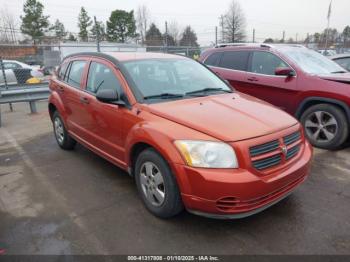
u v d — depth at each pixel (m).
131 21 51.50
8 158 5.45
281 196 3.15
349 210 3.54
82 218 3.48
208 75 4.70
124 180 4.43
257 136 3.00
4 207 3.75
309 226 3.24
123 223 3.36
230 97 4.05
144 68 4.16
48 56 13.41
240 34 38.62
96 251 2.94
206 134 2.97
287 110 5.98
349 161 4.95
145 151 3.39
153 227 3.27
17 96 8.68
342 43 31.38
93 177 4.55
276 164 3.10
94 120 4.37
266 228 3.22
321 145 5.51
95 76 4.51
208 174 2.82
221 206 2.86
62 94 5.34
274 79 6.09
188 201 2.97
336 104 5.27
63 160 5.28
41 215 3.56
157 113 3.39
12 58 14.58
